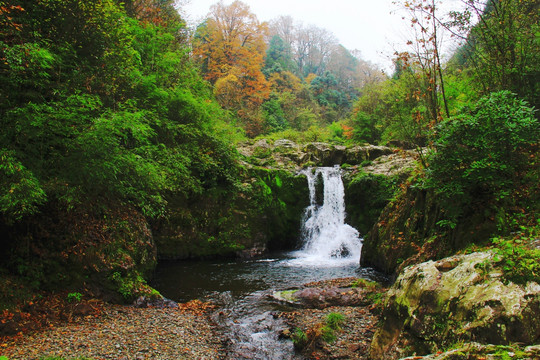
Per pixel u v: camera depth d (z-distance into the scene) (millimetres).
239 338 5508
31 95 5824
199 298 7781
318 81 48938
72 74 7152
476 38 8078
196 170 12516
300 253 13758
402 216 9211
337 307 6750
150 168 7406
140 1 13102
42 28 6879
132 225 8453
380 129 23484
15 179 4844
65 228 6895
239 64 35250
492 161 5254
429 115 8461
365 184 14250
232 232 12867
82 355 4492
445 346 3320
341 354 4754
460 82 9969
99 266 6922
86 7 7203
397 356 3768
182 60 15000
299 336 5219
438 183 5996
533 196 5418
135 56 8969
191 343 5250
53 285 6324
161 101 10938
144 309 6695
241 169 14344
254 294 8070
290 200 14914
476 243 5523
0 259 6098
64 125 5637
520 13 7309
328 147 18734
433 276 3979
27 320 5395
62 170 5973
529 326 2893
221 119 17000
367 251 10797
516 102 5434
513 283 3262
